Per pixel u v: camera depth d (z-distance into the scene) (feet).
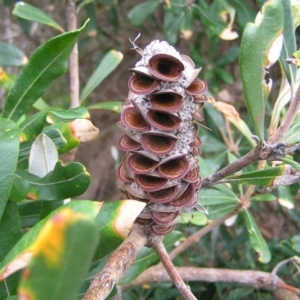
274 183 0.98
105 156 3.23
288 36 0.87
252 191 1.26
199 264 1.94
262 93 0.74
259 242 1.24
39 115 0.95
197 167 0.83
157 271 1.45
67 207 0.67
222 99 2.01
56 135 1.03
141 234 0.82
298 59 0.82
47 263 0.38
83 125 1.07
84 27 0.91
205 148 1.71
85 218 0.38
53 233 0.38
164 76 0.71
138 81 0.74
